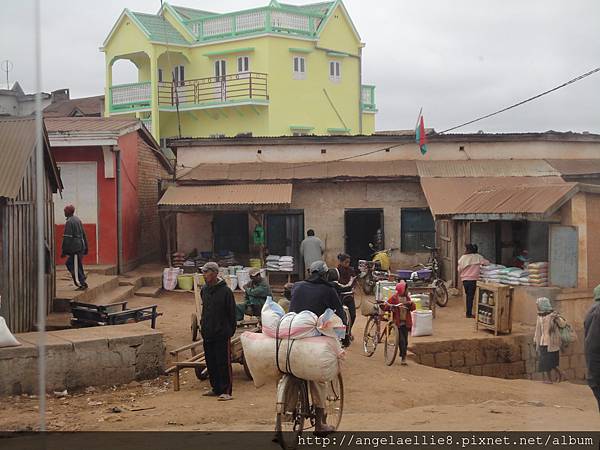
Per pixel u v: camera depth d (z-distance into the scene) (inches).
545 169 1067.9
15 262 581.9
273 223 1098.7
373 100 1836.9
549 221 706.8
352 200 1088.8
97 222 993.5
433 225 1078.4
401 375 548.4
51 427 394.0
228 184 1074.1
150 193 1175.0
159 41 1611.7
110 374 502.6
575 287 677.9
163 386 505.7
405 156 1109.1
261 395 467.5
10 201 565.9
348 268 644.7
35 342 488.4
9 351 465.4
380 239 1082.7
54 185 689.6
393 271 1071.6
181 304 889.5
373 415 414.9
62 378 482.3
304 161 1114.1
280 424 334.3
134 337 513.7
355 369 557.0
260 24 1598.2
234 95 1593.3
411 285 823.1
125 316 617.9
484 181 1037.8
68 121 1070.4
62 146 977.5
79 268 759.1
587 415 408.5
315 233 1093.8
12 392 466.0
